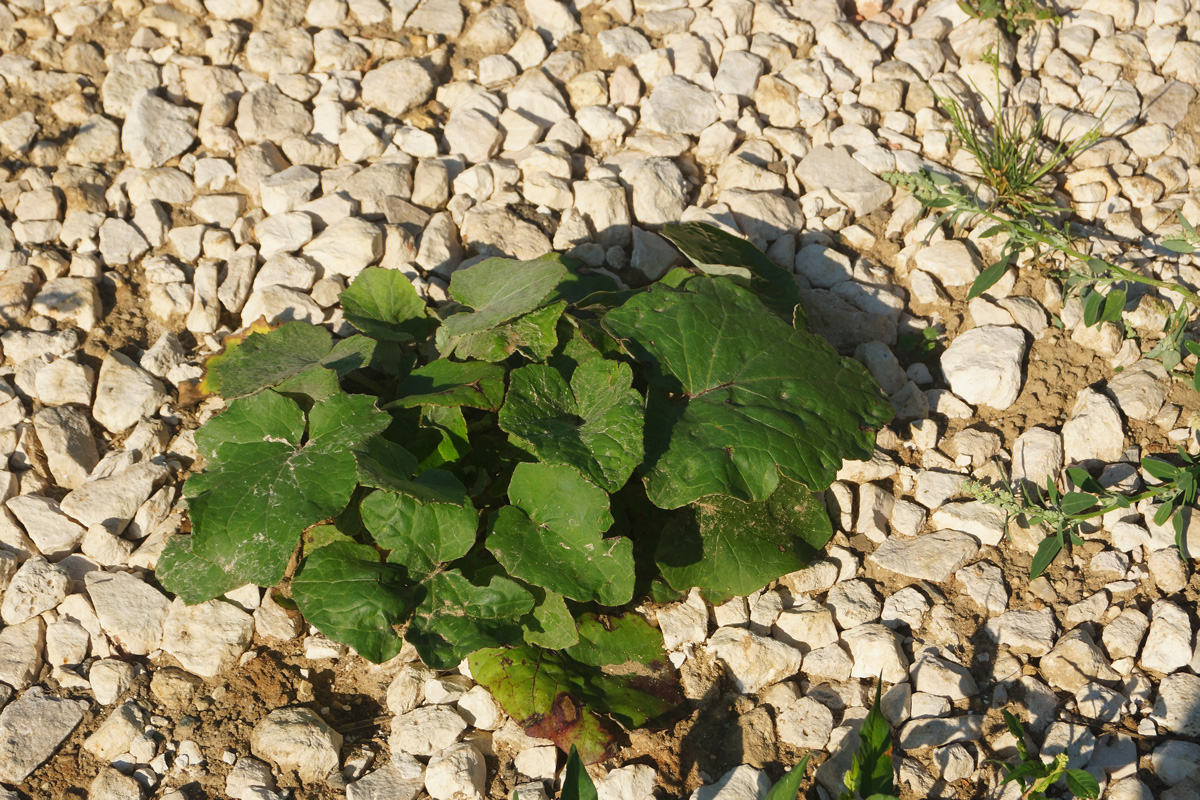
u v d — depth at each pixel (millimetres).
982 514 2084
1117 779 1969
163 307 2195
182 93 2326
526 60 2355
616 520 2070
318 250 2209
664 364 2047
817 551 2072
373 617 1949
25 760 1986
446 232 2230
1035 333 2170
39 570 2057
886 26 2361
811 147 2293
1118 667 2016
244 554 1955
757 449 2010
